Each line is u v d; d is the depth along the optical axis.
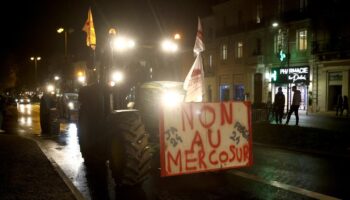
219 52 44.81
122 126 6.67
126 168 6.52
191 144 6.21
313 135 14.20
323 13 31.02
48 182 6.97
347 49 29.12
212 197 6.30
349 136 13.81
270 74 37.06
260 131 15.64
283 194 6.43
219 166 6.39
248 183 7.18
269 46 37.22
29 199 5.90
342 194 6.41
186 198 6.27
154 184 7.19
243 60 40.75
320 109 31.83
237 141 6.57
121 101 8.36
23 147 11.30
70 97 24.92
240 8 40.91
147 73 8.96
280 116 19.41
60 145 12.64
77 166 9.05
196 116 6.29
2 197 5.99
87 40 8.55
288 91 34.47
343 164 9.09
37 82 65.19
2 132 17.33
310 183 7.17
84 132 9.30
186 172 6.15
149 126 8.65
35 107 50.97
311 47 32.41
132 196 6.43
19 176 7.43
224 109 6.51
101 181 7.52
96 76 8.47
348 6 29.09
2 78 41.69
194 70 9.21
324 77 31.48
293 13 34.06
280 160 9.62
